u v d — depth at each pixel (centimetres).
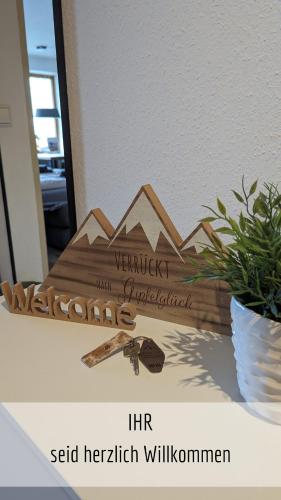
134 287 65
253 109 59
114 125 76
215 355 54
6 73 174
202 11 60
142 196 60
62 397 46
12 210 192
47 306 66
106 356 54
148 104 70
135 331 60
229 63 59
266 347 39
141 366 52
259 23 55
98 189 83
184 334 59
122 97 73
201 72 62
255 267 40
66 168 86
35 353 56
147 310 64
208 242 56
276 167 59
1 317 68
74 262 70
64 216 274
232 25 58
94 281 68
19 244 199
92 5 72
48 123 619
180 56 64
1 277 201
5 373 51
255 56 57
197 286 59
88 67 76
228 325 57
